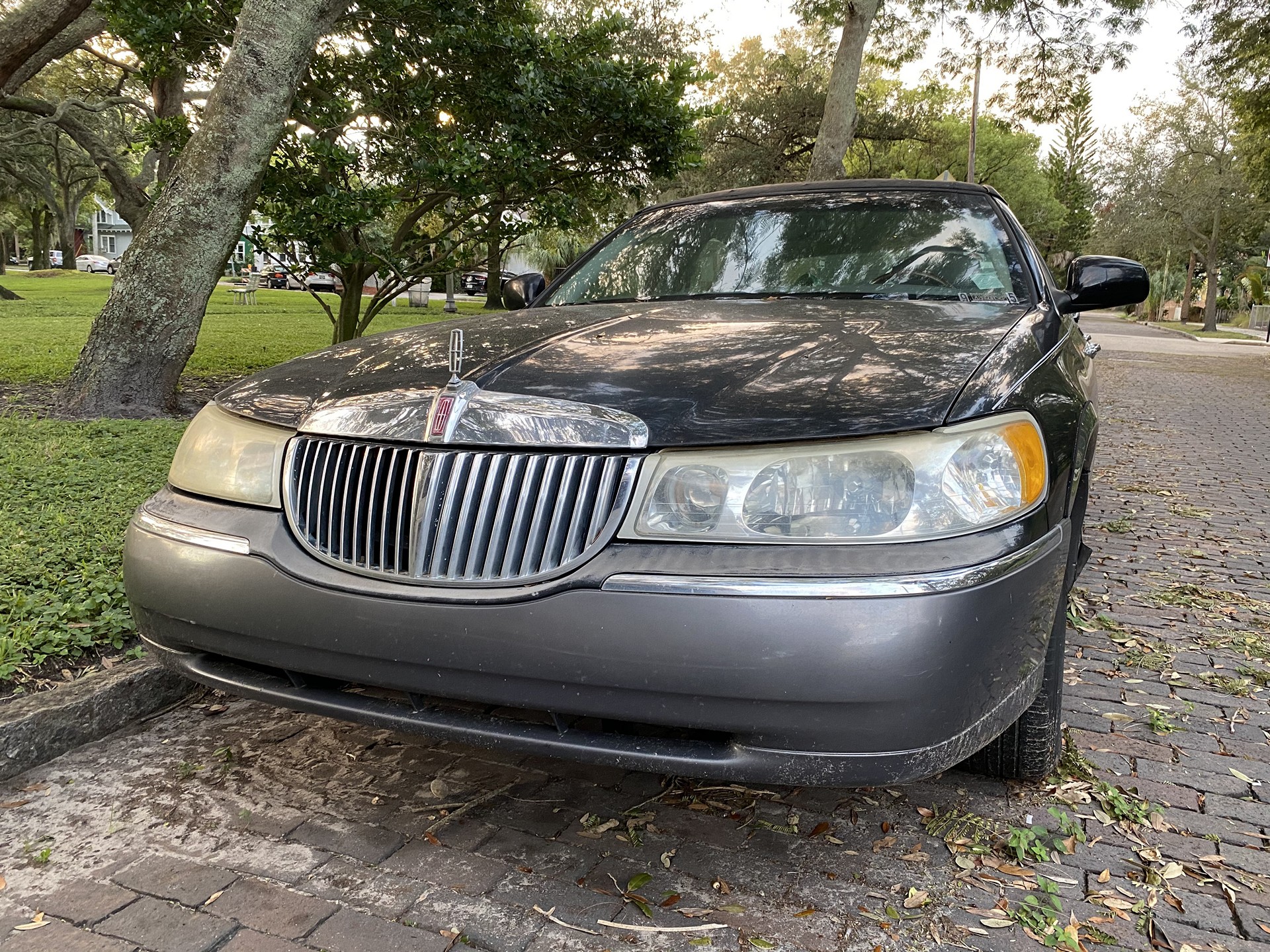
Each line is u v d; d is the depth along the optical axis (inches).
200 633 84.2
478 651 71.4
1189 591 168.4
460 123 353.7
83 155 1697.8
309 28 264.8
